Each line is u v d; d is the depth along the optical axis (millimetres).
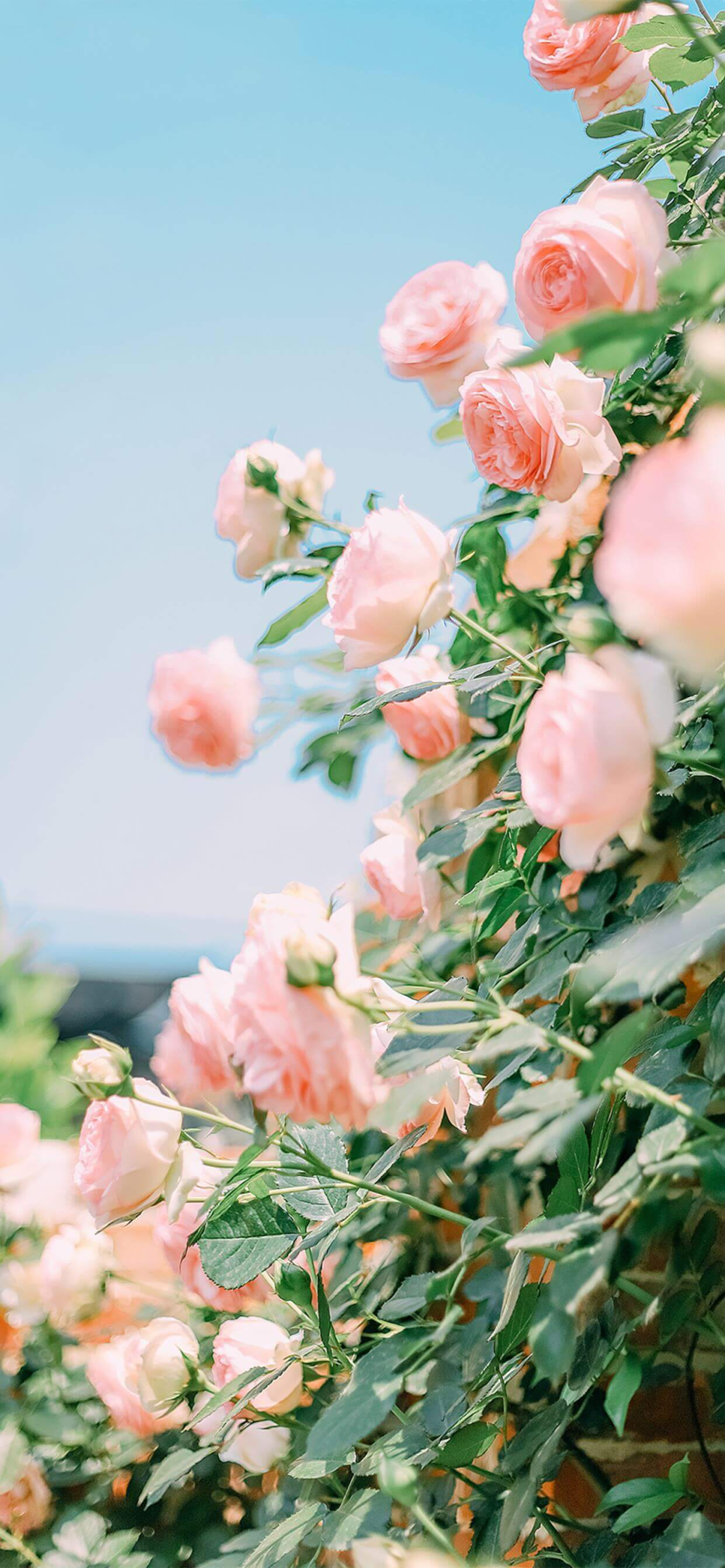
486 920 876
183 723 1075
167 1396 964
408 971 1036
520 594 966
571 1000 519
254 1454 931
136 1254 1571
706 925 444
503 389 768
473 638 980
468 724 1116
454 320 964
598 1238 517
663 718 457
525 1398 981
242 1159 713
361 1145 1165
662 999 748
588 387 768
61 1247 1400
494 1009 596
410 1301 772
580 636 485
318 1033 566
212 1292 1014
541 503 938
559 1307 453
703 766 586
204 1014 748
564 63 993
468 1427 708
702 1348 999
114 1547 1105
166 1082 885
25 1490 1271
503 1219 1073
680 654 362
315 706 1183
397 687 1100
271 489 979
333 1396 997
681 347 797
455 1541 820
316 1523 766
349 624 778
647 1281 960
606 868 847
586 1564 686
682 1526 605
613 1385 596
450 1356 791
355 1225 1133
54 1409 1326
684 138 920
